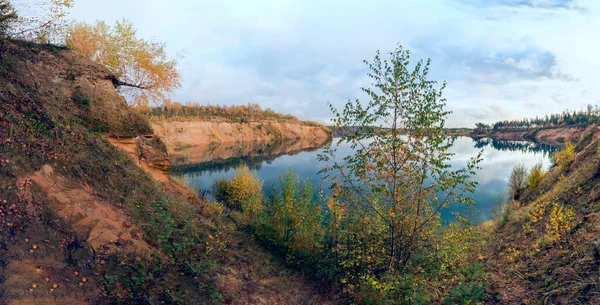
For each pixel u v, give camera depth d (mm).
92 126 10383
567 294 6023
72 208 6652
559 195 11273
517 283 7277
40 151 7121
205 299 6816
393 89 7570
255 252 10078
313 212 10070
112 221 7180
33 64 9656
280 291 8250
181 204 10719
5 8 9344
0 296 4547
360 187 8117
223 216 12109
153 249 7387
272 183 11961
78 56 11672
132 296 5785
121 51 16750
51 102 9289
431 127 7449
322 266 9422
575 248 7086
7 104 7492
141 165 11750
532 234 9773
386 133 7672
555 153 19484
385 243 8594
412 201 7844
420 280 7586
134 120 12195
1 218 5504
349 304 7914
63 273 5398
